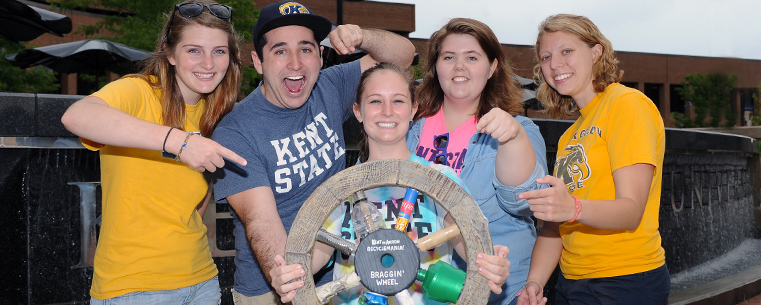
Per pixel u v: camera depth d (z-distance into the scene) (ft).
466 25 7.88
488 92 8.21
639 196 7.07
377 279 5.42
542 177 6.57
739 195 26.96
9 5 26.11
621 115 7.47
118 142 5.99
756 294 19.36
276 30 7.70
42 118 10.57
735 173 26.68
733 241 25.82
